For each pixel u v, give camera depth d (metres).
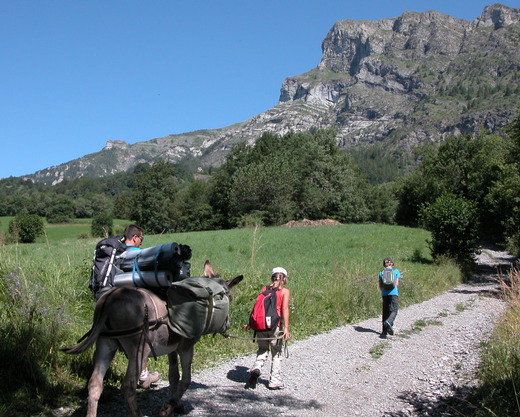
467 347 10.54
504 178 37.00
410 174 77.69
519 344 8.55
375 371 8.70
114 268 6.04
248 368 8.61
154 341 5.42
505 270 30.27
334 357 9.55
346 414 6.55
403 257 29.31
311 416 6.40
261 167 66.94
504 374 7.45
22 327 7.11
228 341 10.05
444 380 8.16
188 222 83.88
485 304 17.30
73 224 103.12
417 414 6.61
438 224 29.50
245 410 6.44
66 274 10.73
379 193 99.12
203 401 6.67
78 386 6.67
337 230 47.03
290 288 14.69
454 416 6.49
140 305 5.27
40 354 6.91
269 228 51.91
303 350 10.01
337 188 75.56
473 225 29.55
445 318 14.41
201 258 22.81
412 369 8.91
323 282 16.09
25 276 9.45
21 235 41.47
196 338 5.91
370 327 12.77
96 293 6.12
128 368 5.15
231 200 69.44
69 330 8.06
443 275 23.81
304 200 70.94
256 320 7.44
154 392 6.91
